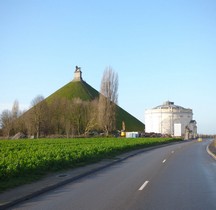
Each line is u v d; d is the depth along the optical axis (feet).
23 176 54.95
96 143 153.58
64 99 385.91
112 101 300.20
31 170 58.39
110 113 297.94
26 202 38.45
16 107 366.43
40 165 62.54
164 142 240.32
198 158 105.50
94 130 342.85
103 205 36.11
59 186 50.16
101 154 103.19
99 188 47.78
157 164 84.94
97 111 321.52
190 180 55.42
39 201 38.91
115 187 48.44
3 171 50.08
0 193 41.88
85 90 530.68
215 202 37.58
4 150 101.91
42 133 328.49
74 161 78.43
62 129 352.28
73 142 166.40
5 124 347.77
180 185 50.01
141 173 65.67
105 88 297.94
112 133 318.45
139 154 127.03
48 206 35.96
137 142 178.60
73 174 61.21
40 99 343.87
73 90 522.47
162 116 454.81
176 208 34.53
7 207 35.63
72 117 356.18
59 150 89.30
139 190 45.60
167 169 72.95
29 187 46.42
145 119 475.31
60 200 39.24
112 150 118.93
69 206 35.78
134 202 37.63
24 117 339.36
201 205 35.99
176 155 120.67
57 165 68.33
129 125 480.23
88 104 374.02
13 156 70.90
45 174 60.80
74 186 50.06
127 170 71.67
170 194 42.55
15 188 45.60
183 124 458.09
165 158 105.91
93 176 62.08
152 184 51.01
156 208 34.55
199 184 51.01
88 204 36.68
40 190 44.24
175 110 456.45
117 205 36.09
